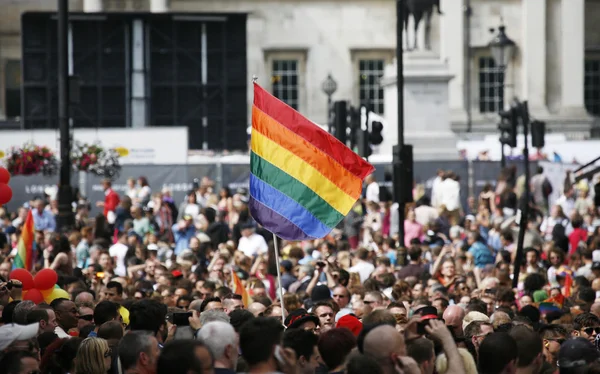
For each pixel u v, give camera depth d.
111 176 131.50
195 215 113.81
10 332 35.88
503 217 110.94
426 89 143.75
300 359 33.62
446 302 54.38
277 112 47.72
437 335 33.03
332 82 146.12
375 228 108.81
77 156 130.25
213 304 48.50
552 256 78.12
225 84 159.12
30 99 153.00
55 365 38.25
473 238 89.69
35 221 105.38
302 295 62.72
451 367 32.66
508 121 117.88
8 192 59.66
